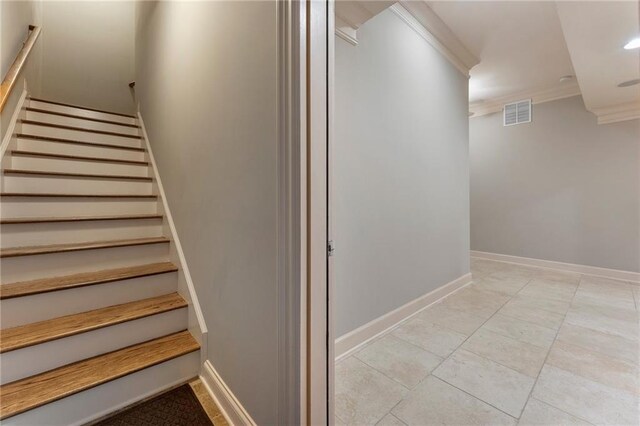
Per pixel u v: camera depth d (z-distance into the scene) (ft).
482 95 14.66
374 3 5.69
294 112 3.10
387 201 7.48
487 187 16.11
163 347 5.43
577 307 9.14
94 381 4.48
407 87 8.04
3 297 4.81
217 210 4.88
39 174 7.48
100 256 6.48
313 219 3.19
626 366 5.87
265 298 3.60
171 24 7.20
